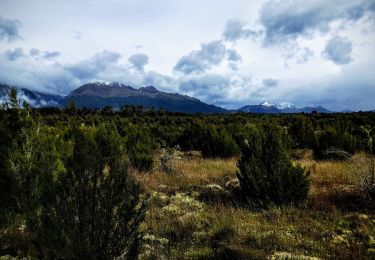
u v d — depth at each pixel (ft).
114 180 16.07
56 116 169.07
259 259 18.89
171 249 20.68
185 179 40.86
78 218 15.57
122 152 41.60
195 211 28.50
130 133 71.41
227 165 50.49
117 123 143.95
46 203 15.70
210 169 47.37
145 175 41.22
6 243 20.25
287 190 29.71
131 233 16.17
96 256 15.48
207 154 65.57
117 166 16.47
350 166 40.22
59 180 16.42
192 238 22.75
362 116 129.80
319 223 24.91
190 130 81.76
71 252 14.49
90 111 231.71
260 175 30.60
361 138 69.56
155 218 26.50
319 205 28.84
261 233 23.02
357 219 25.18
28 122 25.25
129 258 15.98
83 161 15.89
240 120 163.02
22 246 19.80
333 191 32.55
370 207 27.89
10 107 25.07
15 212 22.56
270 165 30.99
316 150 60.75
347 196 30.99
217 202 31.01
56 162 24.86
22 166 22.90
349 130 86.02
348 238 22.16
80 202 15.65
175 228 24.30
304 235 22.95
